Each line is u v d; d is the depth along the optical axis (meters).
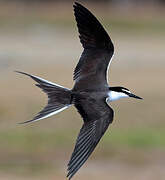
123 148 18.50
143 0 44.75
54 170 17.41
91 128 8.29
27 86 23.89
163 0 44.53
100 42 9.05
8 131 19.73
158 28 38.28
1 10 40.97
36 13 40.72
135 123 20.48
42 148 18.64
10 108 21.62
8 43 33.06
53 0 43.72
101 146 18.48
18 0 43.09
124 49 31.73
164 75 25.83
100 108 8.40
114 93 8.74
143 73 26.11
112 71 26.38
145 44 33.44
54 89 8.78
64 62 28.31
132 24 38.97
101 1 44.84
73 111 20.69
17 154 18.27
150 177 17.14
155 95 22.88
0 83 24.22
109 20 39.94
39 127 19.92
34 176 17.12
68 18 39.88
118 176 17.08
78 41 34.25
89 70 8.96
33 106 21.86
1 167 17.64
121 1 44.69
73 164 8.18
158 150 18.50
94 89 8.72
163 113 21.25
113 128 19.89
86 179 16.86
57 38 35.03
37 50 31.28
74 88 8.77
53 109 8.63
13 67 27.05
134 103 21.88
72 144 18.84
